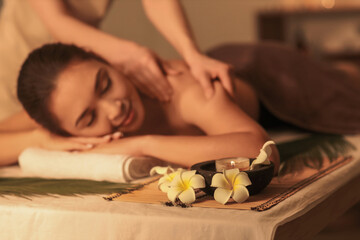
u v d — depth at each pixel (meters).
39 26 2.20
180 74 1.49
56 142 1.41
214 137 1.20
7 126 1.70
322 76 1.95
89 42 1.58
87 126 1.35
